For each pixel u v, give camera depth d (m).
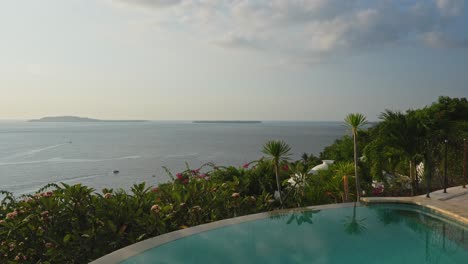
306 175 10.52
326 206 8.73
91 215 5.89
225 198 8.09
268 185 10.73
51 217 5.73
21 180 73.94
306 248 6.46
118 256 5.16
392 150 10.90
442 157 10.30
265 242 6.50
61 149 147.38
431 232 7.23
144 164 99.31
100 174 82.38
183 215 7.04
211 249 5.99
